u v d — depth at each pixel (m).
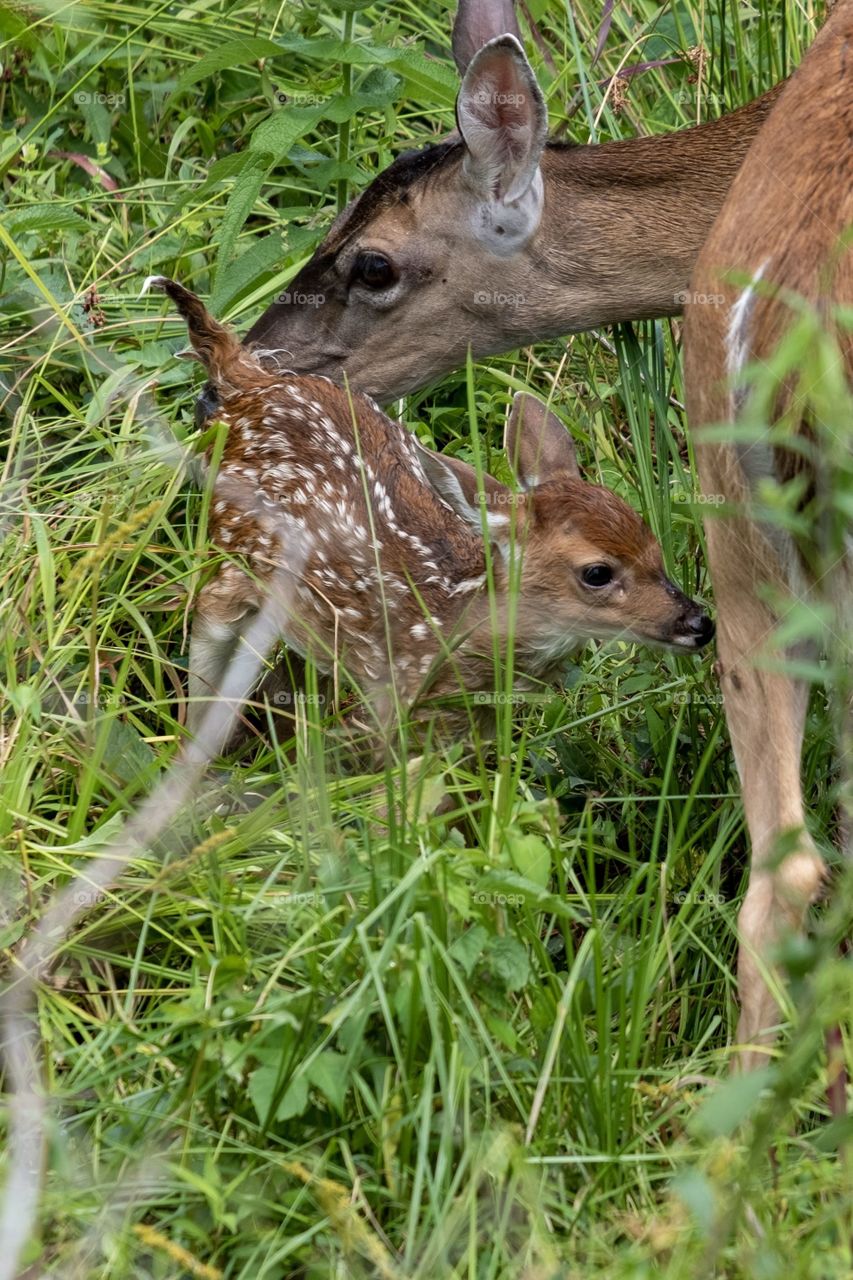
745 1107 6.15
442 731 10.02
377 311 11.63
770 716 7.76
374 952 7.73
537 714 10.26
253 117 13.81
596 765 10.16
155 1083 7.77
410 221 11.47
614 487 11.70
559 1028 7.54
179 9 14.20
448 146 11.44
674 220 11.39
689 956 8.88
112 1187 7.16
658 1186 7.52
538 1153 7.38
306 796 8.65
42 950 8.34
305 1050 7.44
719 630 8.02
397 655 10.01
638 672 10.42
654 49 13.72
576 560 9.67
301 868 8.59
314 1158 7.32
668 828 9.77
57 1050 8.02
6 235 11.24
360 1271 6.87
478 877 8.12
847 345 7.23
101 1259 7.01
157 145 13.62
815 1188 6.98
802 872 7.47
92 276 12.64
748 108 11.48
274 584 10.17
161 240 12.68
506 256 11.44
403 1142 7.32
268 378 10.72
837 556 7.21
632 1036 7.83
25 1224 6.84
